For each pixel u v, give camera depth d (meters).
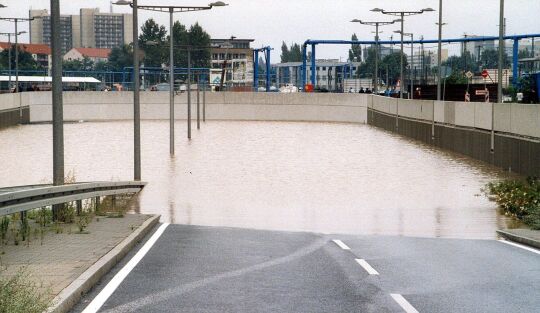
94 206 24.86
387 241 19.59
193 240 18.83
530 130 38.06
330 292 12.30
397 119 81.25
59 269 12.92
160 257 15.79
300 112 115.31
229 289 12.42
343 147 62.25
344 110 110.75
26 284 10.99
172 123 54.53
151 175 41.19
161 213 26.86
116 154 54.56
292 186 36.78
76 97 113.31
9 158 51.50
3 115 90.56
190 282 12.99
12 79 149.25
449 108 58.69
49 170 44.00
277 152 57.12
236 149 59.66
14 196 15.72
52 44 20.42
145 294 11.88
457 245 18.89
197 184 37.09
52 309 9.58
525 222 24.36
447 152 57.34
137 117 35.03
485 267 15.17
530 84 75.19
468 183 37.72
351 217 26.44
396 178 40.41
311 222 25.08
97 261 13.84
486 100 72.69
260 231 21.55
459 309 11.16
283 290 12.42
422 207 29.38
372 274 14.16
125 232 18.45
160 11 55.38
